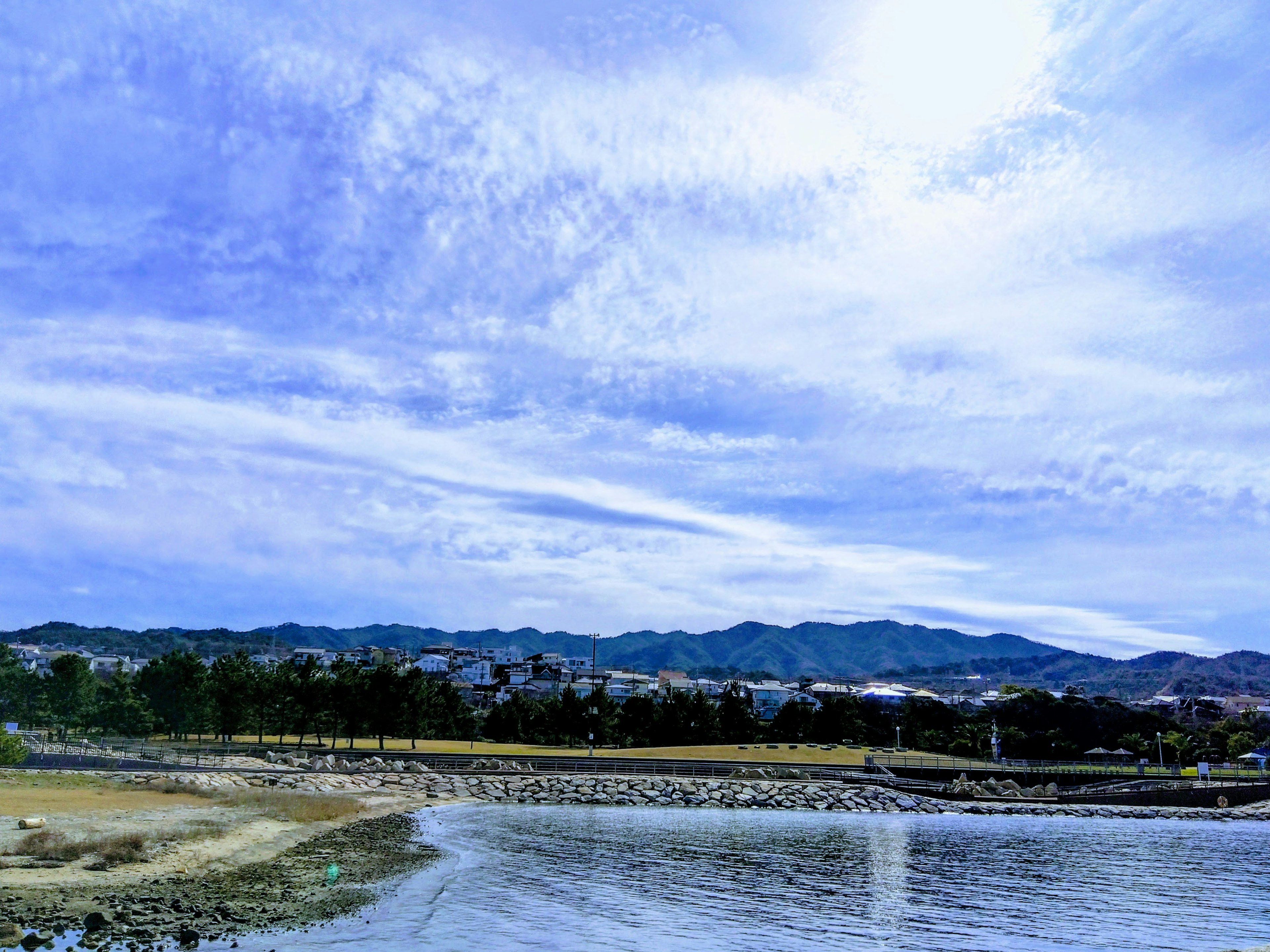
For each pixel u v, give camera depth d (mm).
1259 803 95625
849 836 58594
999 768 117062
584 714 130000
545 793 78688
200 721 115625
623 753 117000
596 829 55375
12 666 130375
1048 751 160625
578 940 24125
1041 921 30672
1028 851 52844
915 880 39406
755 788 86375
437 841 44906
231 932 21094
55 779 57719
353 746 112250
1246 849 56062
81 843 31016
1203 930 29719
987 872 42781
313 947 20281
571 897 30828
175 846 33625
